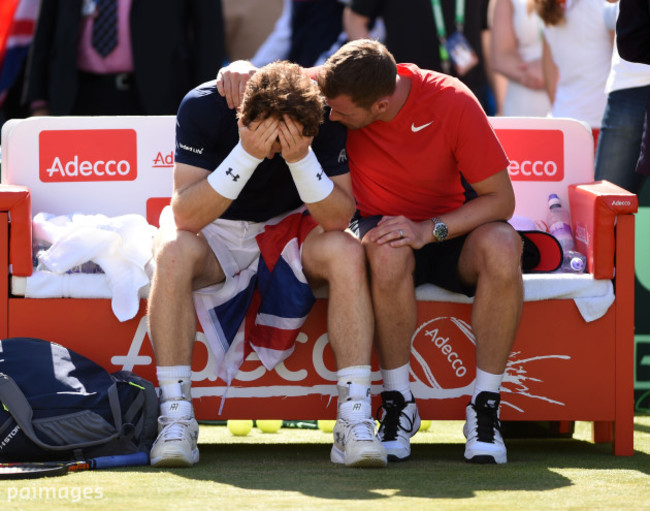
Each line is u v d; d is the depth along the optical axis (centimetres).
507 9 1967
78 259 1123
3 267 1114
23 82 1877
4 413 984
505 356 1071
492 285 1052
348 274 1023
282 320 1083
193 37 1739
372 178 1154
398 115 1110
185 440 994
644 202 1642
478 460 1047
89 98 1725
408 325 1072
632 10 1220
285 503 802
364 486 890
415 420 1097
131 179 1336
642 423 1473
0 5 1856
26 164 1327
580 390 1162
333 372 1133
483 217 1091
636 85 1455
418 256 1133
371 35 1838
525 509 796
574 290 1155
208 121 1048
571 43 1739
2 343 1045
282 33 1938
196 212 1024
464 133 1099
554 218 1325
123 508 776
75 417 993
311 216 1111
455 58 1839
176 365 1014
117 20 1697
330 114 1061
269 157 1027
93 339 1127
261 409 1128
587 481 947
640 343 1642
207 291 1095
